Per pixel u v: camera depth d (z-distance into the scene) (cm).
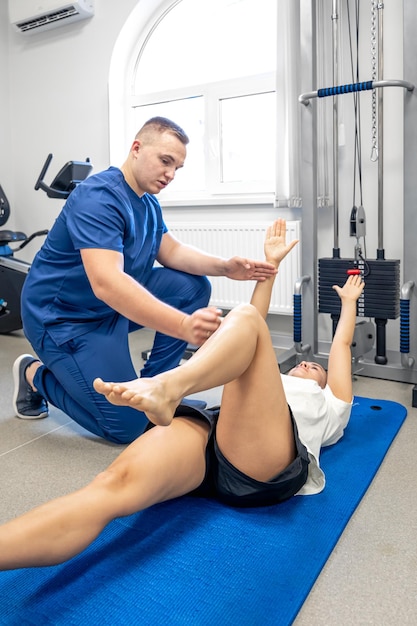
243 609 102
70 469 169
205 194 344
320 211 291
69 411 189
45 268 178
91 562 116
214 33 337
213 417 132
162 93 353
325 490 148
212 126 336
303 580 111
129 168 171
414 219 242
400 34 262
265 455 125
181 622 98
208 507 138
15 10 370
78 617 100
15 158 409
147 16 350
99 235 154
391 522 137
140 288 145
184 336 129
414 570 117
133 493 109
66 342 174
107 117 363
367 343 252
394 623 102
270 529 128
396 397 234
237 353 111
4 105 400
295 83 270
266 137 325
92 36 359
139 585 109
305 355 271
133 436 183
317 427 150
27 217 412
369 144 274
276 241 180
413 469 166
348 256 288
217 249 321
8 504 148
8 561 94
